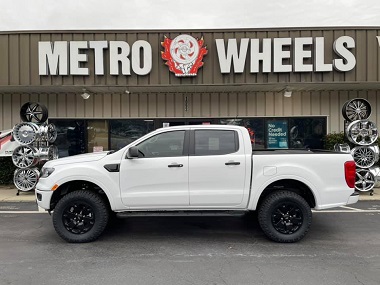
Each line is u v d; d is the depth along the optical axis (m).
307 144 11.86
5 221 6.99
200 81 9.95
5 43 9.99
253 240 5.73
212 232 6.22
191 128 5.77
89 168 5.57
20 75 10.01
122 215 5.64
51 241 5.70
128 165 5.57
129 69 9.88
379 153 10.12
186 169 5.55
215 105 11.80
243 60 9.81
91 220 5.65
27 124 9.73
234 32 9.91
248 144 5.66
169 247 5.39
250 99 11.77
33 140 9.73
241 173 5.55
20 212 7.80
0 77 10.02
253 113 11.77
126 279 4.18
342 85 10.38
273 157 5.59
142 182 5.57
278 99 11.77
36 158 9.85
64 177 5.56
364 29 9.87
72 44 9.85
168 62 9.89
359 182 9.72
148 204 5.57
